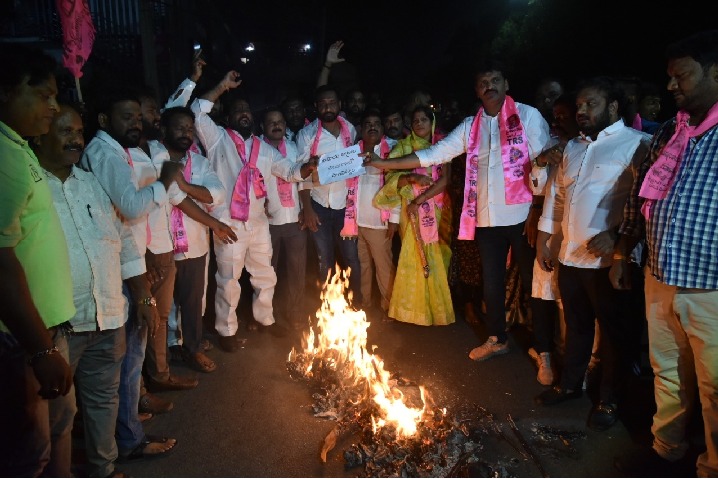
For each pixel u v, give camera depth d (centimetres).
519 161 410
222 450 330
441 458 307
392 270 524
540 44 1077
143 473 310
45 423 218
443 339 482
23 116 204
